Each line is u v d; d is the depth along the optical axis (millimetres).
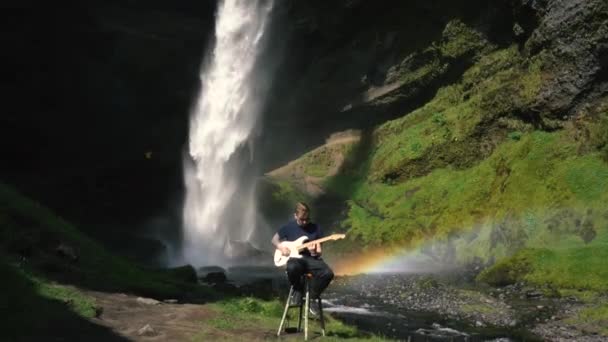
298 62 42750
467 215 25938
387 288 20188
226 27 44781
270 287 16859
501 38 32969
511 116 29453
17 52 38500
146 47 42656
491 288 18797
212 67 44812
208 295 12461
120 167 39469
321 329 8688
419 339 11930
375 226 30016
